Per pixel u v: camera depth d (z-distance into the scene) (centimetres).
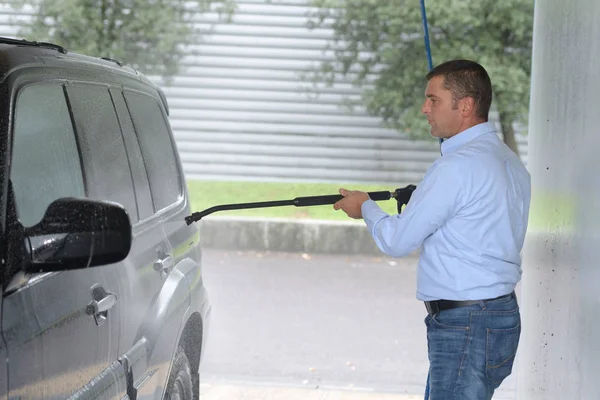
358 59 1984
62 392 440
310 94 2036
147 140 655
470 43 1936
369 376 1148
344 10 1970
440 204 563
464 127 598
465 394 575
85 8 1953
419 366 1202
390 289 1620
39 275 425
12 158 428
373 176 2061
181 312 639
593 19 594
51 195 469
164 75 2006
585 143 600
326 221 1897
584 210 595
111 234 389
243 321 1388
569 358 622
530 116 834
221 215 1988
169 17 1970
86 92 550
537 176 780
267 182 2081
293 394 1031
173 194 700
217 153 2070
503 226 574
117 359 522
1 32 1959
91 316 475
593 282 566
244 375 1125
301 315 1434
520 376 830
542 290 733
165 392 634
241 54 2028
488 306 571
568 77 662
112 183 553
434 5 1889
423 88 1972
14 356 391
